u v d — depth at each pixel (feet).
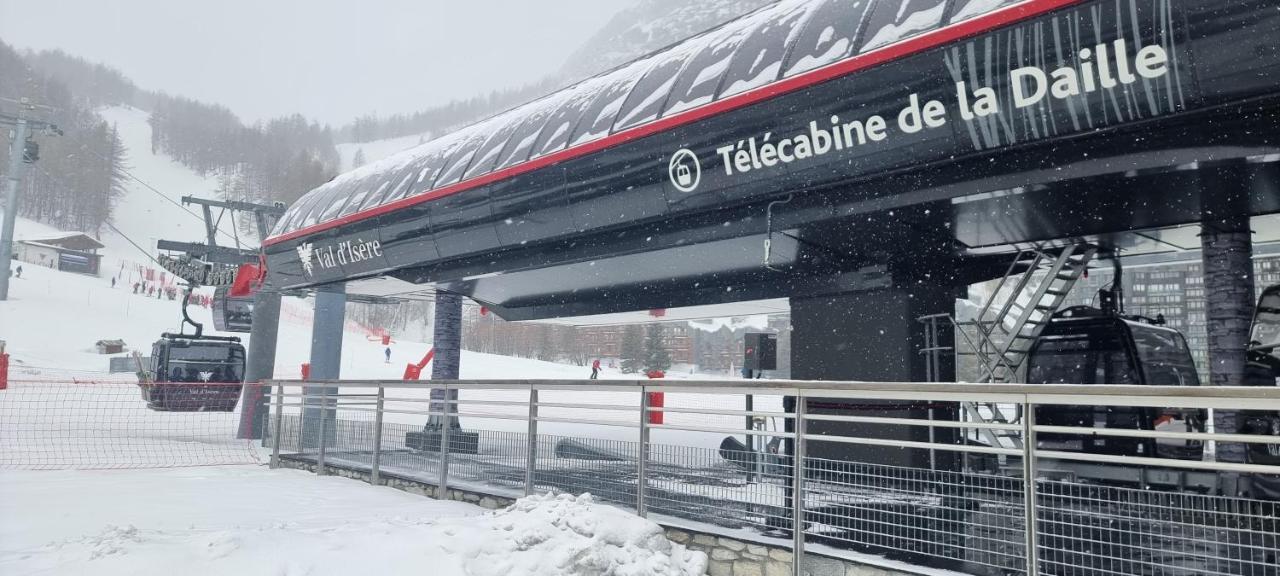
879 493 20.53
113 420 83.15
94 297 215.10
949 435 31.27
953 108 23.31
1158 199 25.04
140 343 165.68
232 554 19.17
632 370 297.12
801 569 20.54
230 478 40.83
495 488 31.60
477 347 363.97
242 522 26.71
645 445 25.34
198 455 54.39
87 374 122.11
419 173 46.65
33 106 169.48
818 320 34.83
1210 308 30.30
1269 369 24.84
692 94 30.81
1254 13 18.04
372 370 161.17
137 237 487.20
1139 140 21.58
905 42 23.89
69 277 253.24
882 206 26.84
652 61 36.63
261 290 62.64
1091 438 27.61
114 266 343.05
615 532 21.70
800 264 33.76
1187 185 23.39
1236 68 18.58
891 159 25.27
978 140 23.30
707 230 32.65
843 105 25.71
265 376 68.54
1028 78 21.71
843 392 20.31
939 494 19.35
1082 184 23.50
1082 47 20.65
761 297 41.04
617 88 36.09
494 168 39.63
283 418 50.26
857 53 25.29
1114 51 20.13
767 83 27.73
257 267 62.18
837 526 21.42
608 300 51.65
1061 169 23.02
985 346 31.24
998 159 24.16
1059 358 30.50
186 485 37.40
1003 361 30.30
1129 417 26.86
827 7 28.02
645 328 303.48
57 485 36.83
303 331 213.25
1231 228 29.12
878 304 32.78
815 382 20.67
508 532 21.29
